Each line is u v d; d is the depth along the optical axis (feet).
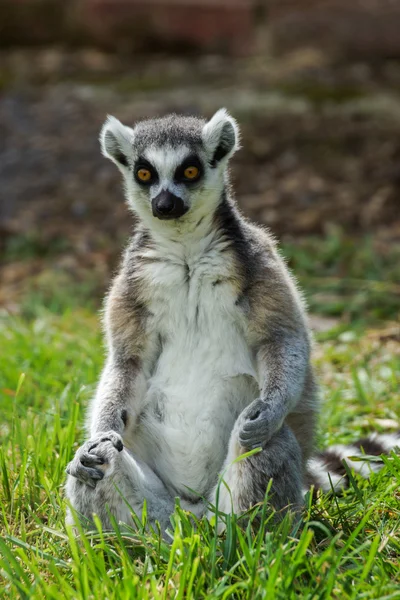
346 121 90.17
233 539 26.30
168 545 27.35
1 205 82.28
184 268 31.17
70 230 77.36
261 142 86.94
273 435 29.27
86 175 85.25
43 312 58.65
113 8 113.91
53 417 38.73
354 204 77.77
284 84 100.78
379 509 30.42
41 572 26.66
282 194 79.46
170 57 114.73
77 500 29.17
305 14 110.73
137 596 23.67
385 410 42.06
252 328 30.71
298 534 28.63
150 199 32.27
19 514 31.76
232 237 31.35
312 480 33.96
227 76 104.94
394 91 99.19
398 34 108.17
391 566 25.80
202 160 32.71
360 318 57.52
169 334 31.58
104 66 110.52
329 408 42.29
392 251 68.74
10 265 72.33
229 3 113.19
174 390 31.14
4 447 35.42
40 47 115.55
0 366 47.14
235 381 31.01
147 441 31.96
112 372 31.86
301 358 30.58
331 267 67.56
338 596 23.89
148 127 34.27
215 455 31.09
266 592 23.20
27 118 94.94
